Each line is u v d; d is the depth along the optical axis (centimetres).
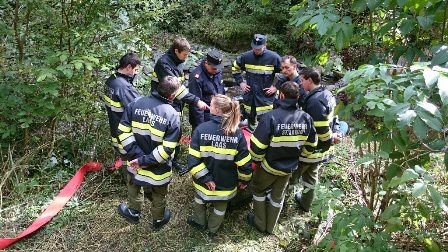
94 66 385
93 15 396
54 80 376
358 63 312
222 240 359
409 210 278
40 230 350
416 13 239
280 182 345
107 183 412
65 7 395
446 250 296
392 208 270
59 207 368
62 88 409
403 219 303
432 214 272
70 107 407
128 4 420
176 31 805
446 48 212
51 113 386
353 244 276
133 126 323
